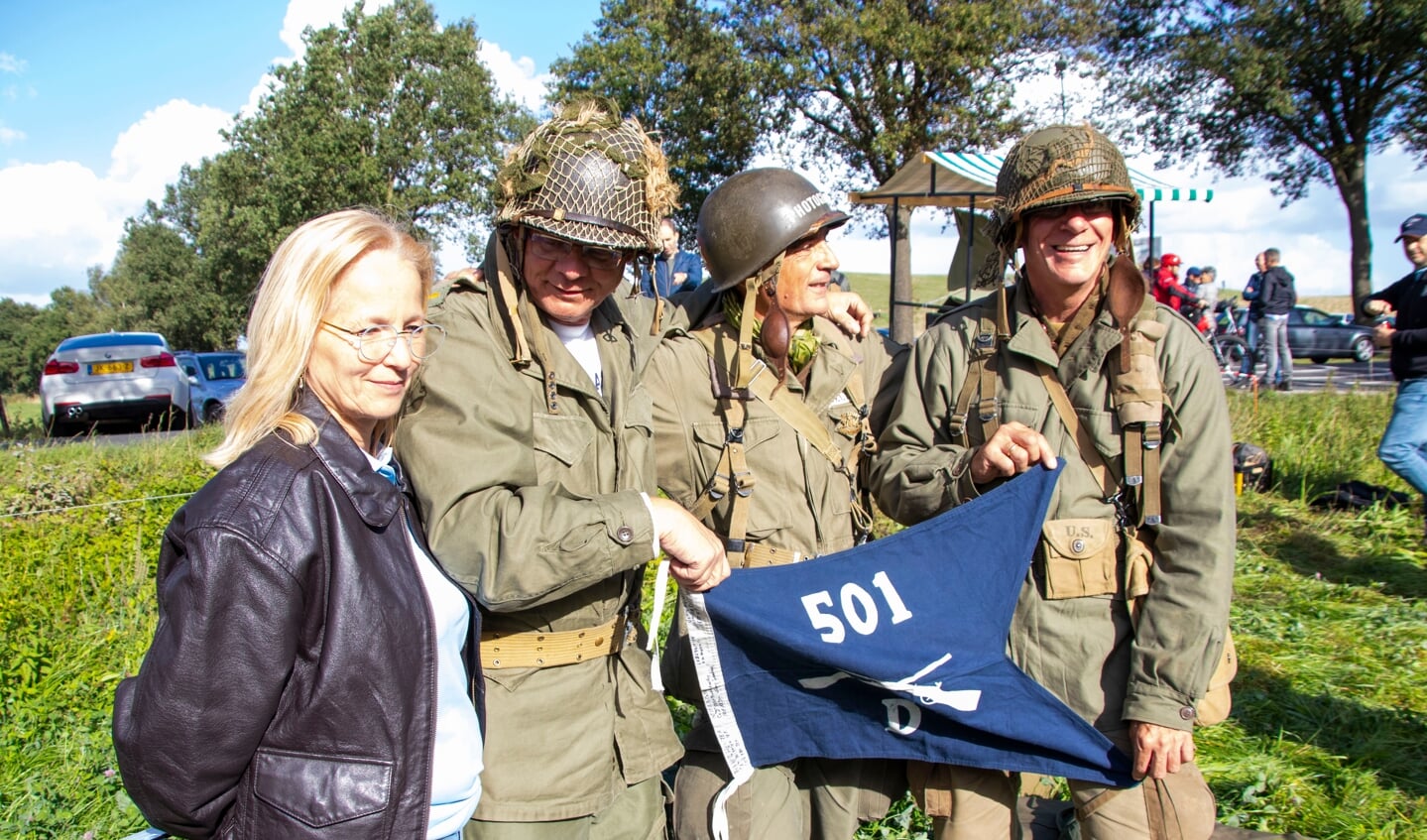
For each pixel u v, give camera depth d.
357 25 41.12
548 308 2.14
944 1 22.69
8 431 18.52
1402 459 6.06
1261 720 4.20
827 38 23.11
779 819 2.56
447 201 41.28
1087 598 2.38
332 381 1.70
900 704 2.44
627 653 2.30
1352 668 4.67
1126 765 2.36
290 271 1.65
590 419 2.21
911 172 11.66
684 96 26.97
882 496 2.66
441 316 2.08
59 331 100.25
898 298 19.91
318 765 1.60
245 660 1.50
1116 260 2.33
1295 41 24.58
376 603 1.64
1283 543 7.00
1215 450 2.25
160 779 1.50
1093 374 2.36
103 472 9.09
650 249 2.10
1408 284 6.02
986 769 2.48
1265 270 16.58
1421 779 3.73
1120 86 27.64
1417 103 25.30
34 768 3.67
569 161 2.02
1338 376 18.95
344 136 39.53
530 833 2.09
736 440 2.48
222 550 1.50
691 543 2.04
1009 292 2.54
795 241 2.43
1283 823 3.42
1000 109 24.00
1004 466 2.34
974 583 2.39
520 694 2.11
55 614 5.57
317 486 1.63
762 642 2.34
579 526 1.90
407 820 1.64
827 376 2.62
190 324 70.69
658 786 2.39
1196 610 2.22
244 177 46.84
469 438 1.95
